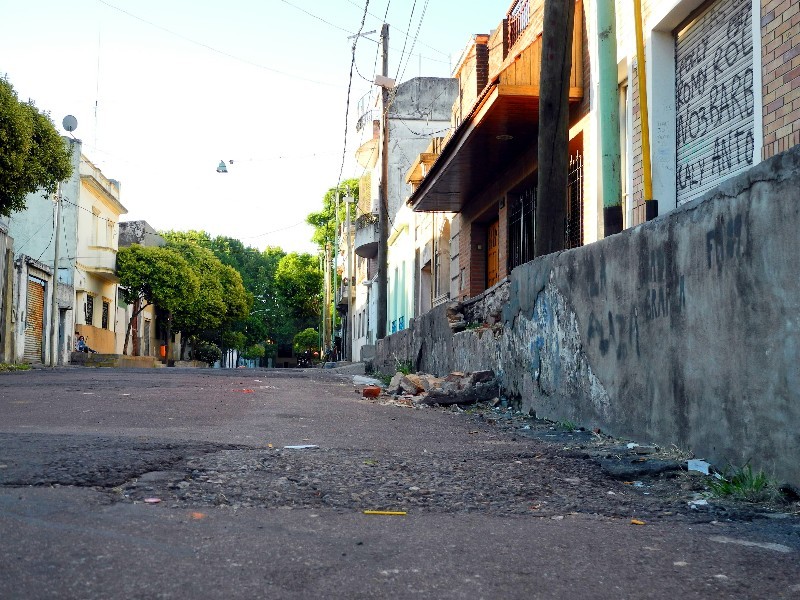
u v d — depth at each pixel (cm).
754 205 413
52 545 264
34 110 1825
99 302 3897
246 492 370
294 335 7938
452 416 841
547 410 771
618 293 602
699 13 813
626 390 587
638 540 309
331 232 6353
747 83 719
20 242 3200
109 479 373
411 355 1631
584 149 1077
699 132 815
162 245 5194
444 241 2097
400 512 347
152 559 255
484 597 233
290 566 256
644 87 807
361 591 234
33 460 409
